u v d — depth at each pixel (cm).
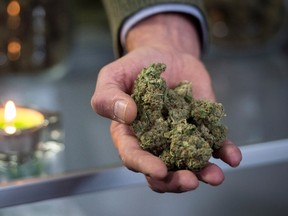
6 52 58
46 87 59
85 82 60
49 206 44
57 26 59
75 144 45
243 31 67
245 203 45
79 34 70
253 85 59
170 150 32
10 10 56
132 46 46
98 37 71
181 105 34
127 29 46
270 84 59
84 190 37
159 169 31
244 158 40
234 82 60
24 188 35
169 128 33
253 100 55
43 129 43
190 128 32
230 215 44
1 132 41
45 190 36
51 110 49
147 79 34
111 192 46
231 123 48
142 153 32
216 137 34
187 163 32
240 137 44
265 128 47
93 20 71
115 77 37
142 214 44
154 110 33
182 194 46
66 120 51
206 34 49
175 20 47
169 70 40
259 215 44
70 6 61
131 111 32
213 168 32
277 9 66
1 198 35
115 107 33
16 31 57
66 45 61
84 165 41
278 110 52
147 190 47
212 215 44
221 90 57
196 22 49
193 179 31
